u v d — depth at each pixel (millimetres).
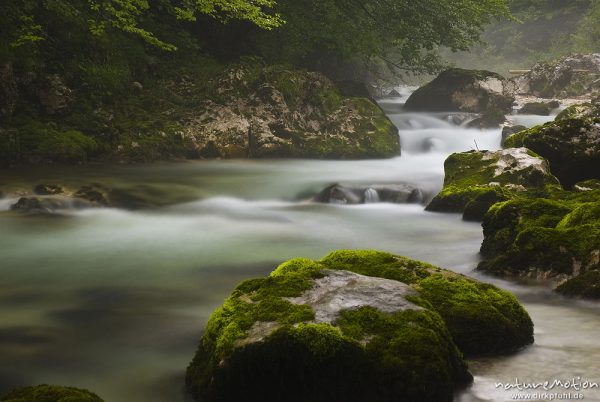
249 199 11867
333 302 4309
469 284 5121
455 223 9820
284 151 16484
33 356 5020
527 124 21984
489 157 10953
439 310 4828
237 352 3973
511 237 7414
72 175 12523
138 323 5734
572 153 10602
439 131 20266
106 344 5266
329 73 25797
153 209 10945
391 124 18203
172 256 8133
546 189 9664
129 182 12258
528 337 4914
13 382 4586
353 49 21938
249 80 17531
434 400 3848
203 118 16344
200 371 4320
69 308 6129
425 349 3930
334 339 3910
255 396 4000
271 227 9883
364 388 3877
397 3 22469
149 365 4852
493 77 24781
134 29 14781
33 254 8102
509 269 6770
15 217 10039
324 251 8469
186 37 18938
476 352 4719
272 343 3939
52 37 15594
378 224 9992
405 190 11766
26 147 13453
